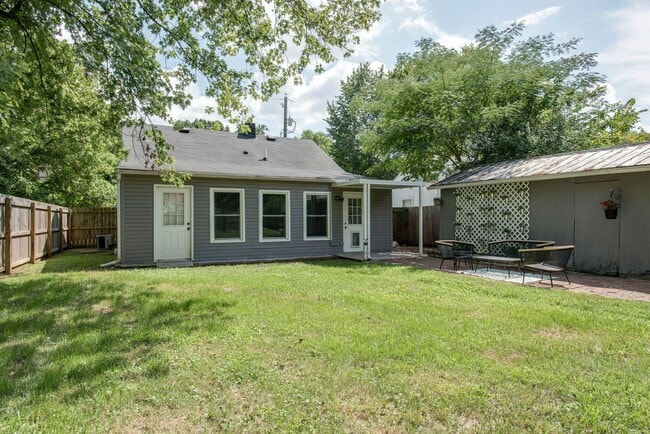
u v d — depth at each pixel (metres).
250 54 8.04
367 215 11.46
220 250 10.98
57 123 8.29
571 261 9.08
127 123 7.35
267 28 7.60
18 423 2.33
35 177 15.20
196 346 3.61
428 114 15.13
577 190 8.98
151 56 7.26
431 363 3.21
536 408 2.51
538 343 3.73
